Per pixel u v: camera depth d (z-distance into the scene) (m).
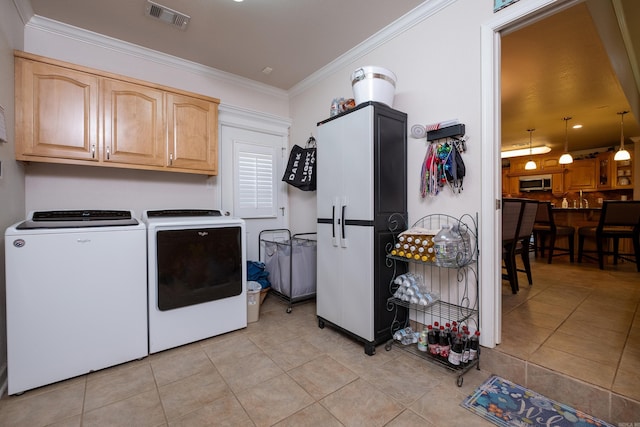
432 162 2.00
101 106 2.20
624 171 5.75
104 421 1.35
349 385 1.61
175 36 2.46
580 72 3.02
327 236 2.29
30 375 1.57
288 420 1.35
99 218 1.97
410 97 2.22
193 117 2.62
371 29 2.38
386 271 2.05
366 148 1.96
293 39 2.51
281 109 3.62
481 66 1.81
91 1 2.02
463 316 1.90
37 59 1.97
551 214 4.09
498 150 1.81
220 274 2.22
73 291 1.69
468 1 1.87
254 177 3.39
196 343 2.13
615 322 2.04
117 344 1.83
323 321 2.38
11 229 1.54
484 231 1.79
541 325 2.00
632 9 2.34
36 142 1.97
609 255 4.21
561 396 1.43
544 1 1.55
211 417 1.37
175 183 2.85
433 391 1.55
